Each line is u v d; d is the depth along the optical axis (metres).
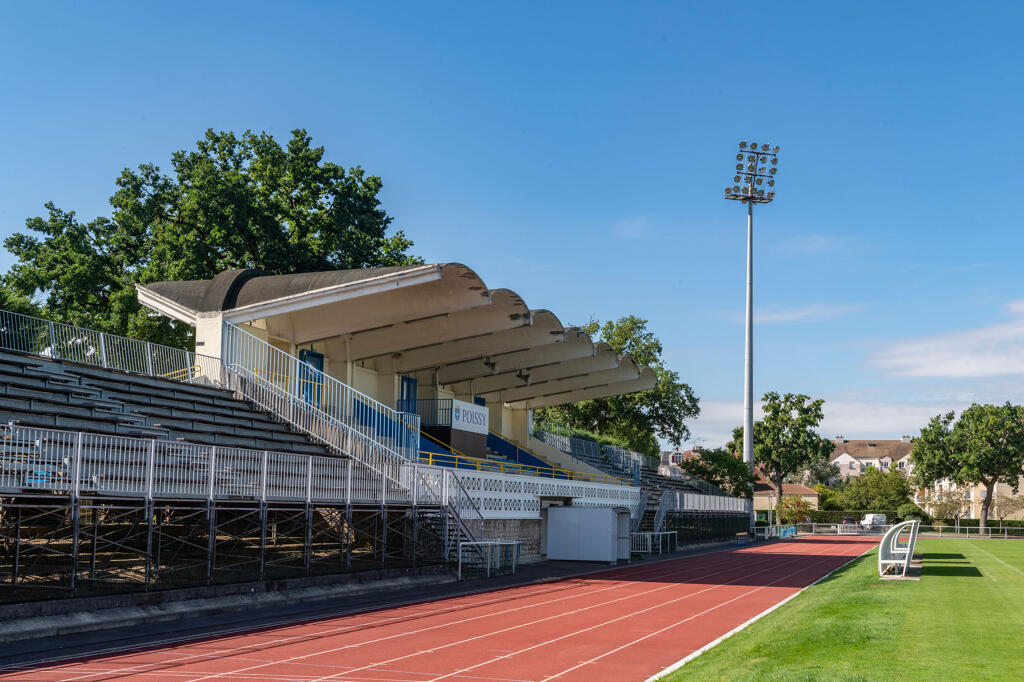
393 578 25.05
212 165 46.94
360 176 54.47
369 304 33.44
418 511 28.25
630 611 21.00
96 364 25.42
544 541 40.62
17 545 16.36
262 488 20.89
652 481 64.25
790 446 107.81
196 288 32.41
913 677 10.56
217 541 22.48
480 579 28.58
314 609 19.67
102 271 48.25
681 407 82.00
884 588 22.67
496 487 34.75
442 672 12.74
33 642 14.45
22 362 22.47
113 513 20.64
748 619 19.69
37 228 48.59
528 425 58.00
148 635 15.52
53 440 16.84
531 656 14.25
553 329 41.12
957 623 15.52
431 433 40.09
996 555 40.75
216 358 29.39
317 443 27.98
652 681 11.69
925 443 100.19
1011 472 95.69
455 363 44.88
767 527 77.94
